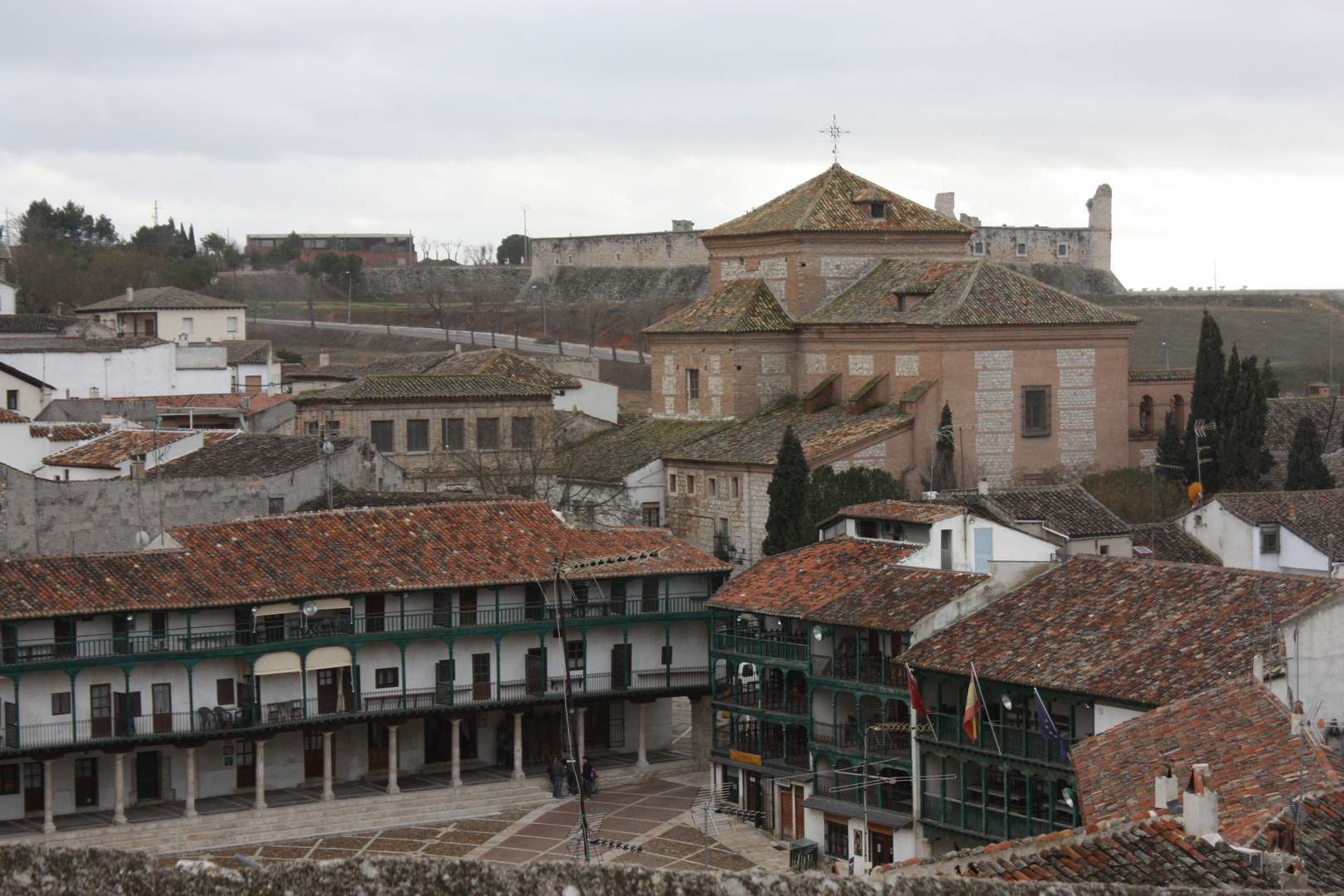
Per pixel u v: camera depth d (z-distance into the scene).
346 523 74.38
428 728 75.19
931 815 59.53
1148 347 174.00
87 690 66.81
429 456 104.06
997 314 93.50
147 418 119.25
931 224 106.75
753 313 103.69
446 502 83.00
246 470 88.00
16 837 64.81
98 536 81.88
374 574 71.31
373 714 70.50
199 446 98.50
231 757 71.00
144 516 82.94
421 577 71.75
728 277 109.31
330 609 70.75
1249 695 42.09
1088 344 95.25
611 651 75.62
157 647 67.12
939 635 60.31
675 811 70.12
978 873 29.28
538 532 76.81
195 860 18.36
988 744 56.91
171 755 69.81
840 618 64.19
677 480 98.56
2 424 101.00
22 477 80.25
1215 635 52.00
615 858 63.50
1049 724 53.53
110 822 66.56
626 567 75.00
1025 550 70.00
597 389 124.75
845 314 99.88
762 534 92.00
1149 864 29.23
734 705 70.44
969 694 56.28
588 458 104.62
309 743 72.75
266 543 72.00
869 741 63.12
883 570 67.19
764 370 103.38
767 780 68.25
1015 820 55.78
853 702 65.62
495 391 106.00
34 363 122.00
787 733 68.81
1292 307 195.75
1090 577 59.72
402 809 69.81
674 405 107.94
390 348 185.62
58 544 80.88
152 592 67.19
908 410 92.12
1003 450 93.50
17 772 67.06
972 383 92.94
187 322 152.50
